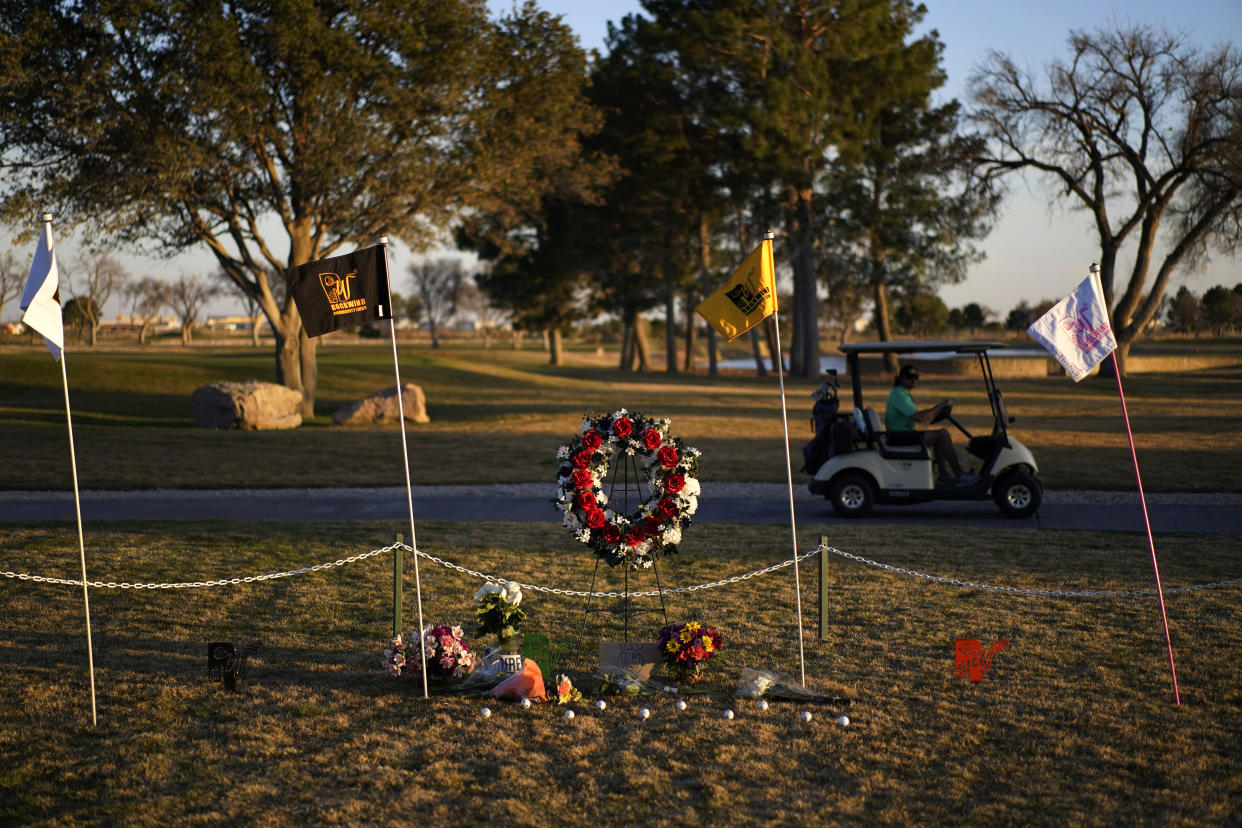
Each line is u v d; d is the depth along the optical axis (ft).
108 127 78.48
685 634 20.99
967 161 148.87
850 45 146.30
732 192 151.12
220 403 83.66
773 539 36.45
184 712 19.12
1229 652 22.67
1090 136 143.13
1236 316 293.02
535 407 107.04
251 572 30.73
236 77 76.69
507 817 14.73
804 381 165.48
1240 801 15.24
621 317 207.41
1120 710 19.16
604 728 18.49
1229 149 130.21
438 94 85.87
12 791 15.62
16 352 166.30
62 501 46.44
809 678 21.20
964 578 29.96
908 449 41.06
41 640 23.70
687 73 144.97
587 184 107.34
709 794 15.52
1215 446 66.64
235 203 88.63
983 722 18.61
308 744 17.57
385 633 24.53
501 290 183.93
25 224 81.20
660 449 22.39
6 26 76.84
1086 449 65.26
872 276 156.46
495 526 39.68
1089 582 29.27
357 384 135.33
